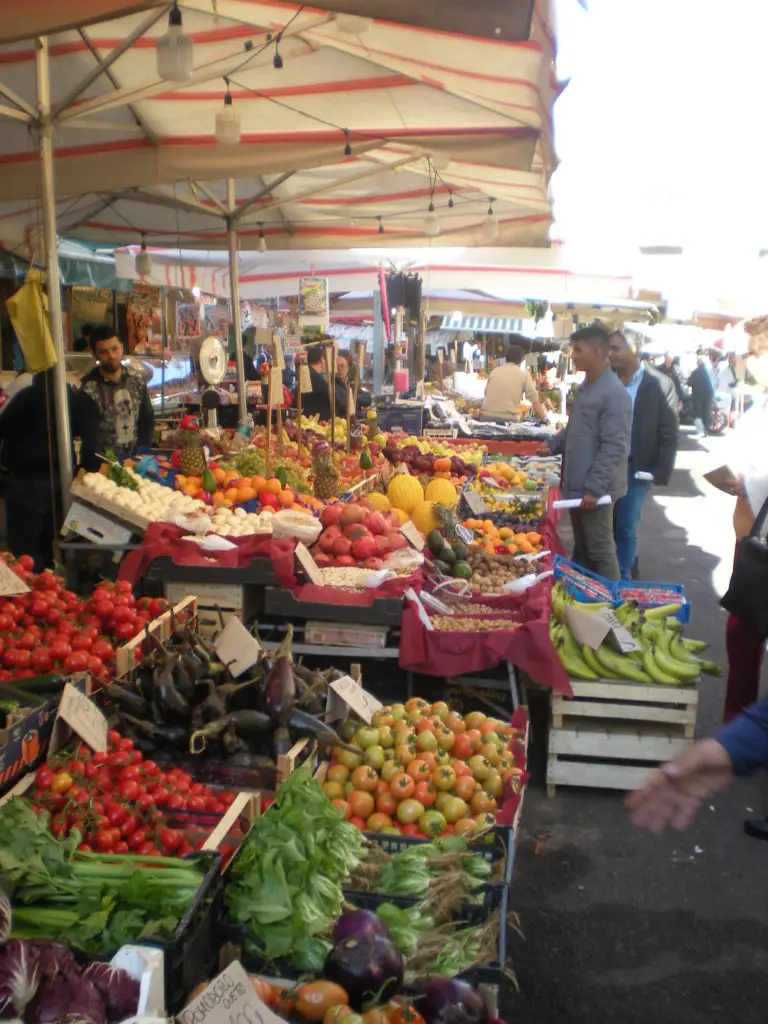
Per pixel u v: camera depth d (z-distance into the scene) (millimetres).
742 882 4074
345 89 5660
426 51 3957
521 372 14219
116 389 6836
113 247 11547
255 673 3717
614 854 4285
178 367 14656
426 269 13172
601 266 11180
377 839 3160
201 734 3348
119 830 2838
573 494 6719
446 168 7617
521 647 4672
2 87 5109
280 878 2486
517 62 3773
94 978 2037
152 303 14102
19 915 2297
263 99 6016
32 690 3447
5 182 6738
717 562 10492
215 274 11758
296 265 12672
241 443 7523
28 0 2631
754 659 4730
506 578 5824
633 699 4730
